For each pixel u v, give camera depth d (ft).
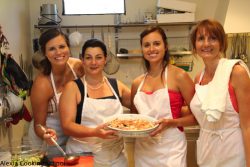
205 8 11.10
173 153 5.37
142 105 5.52
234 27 9.66
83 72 6.17
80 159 4.43
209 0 11.06
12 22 8.81
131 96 5.99
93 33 11.29
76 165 4.22
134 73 11.44
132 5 11.19
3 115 6.34
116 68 11.25
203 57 5.06
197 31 5.08
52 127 5.90
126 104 6.04
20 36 9.71
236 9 9.58
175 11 10.32
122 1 11.18
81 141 5.33
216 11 11.05
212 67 5.15
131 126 4.91
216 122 4.95
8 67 6.82
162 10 10.37
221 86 4.75
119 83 5.96
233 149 4.86
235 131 4.87
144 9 11.18
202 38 4.99
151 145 5.46
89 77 5.44
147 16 10.75
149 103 5.52
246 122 4.72
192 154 7.99
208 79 5.25
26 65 10.41
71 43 10.61
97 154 5.31
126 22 11.03
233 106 4.78
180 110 5.59
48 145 4.69
